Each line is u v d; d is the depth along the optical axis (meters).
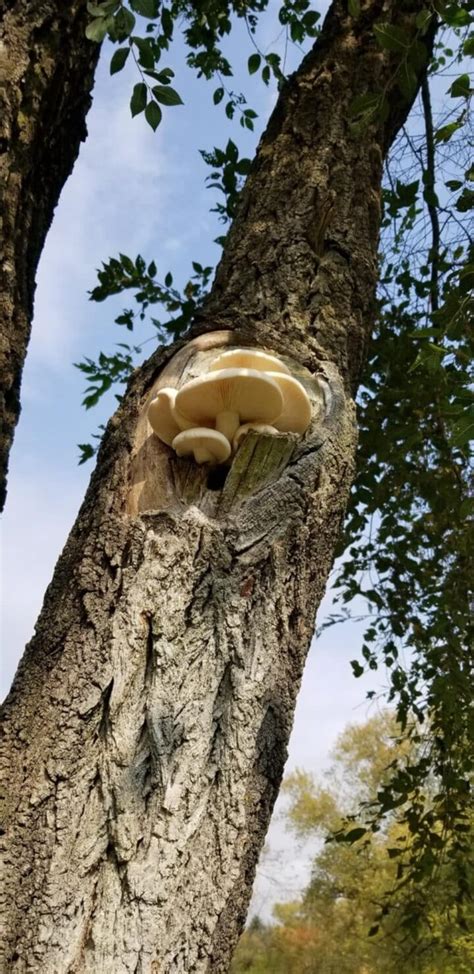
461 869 5.72
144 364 2.35
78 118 2.75
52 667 1.71
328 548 2.06
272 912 24.42
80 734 1.57
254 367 2.18
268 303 2.54
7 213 2.36
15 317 2.40
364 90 3.21
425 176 4.78
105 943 1.34
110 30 2.36
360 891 17.23
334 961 18.64
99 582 1.79
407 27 3.38
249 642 1.74
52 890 1.39
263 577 1.83
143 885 1.39
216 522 1.85
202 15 5.19
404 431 4.84
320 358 2.41
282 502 1.92
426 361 2.76
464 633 5.54
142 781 1.51
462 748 5.76
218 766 1.58
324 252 2.77
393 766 5.93
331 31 3.42
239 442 2.09
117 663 1.63
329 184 2.91
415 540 5.75
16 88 2.41
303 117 3.14
